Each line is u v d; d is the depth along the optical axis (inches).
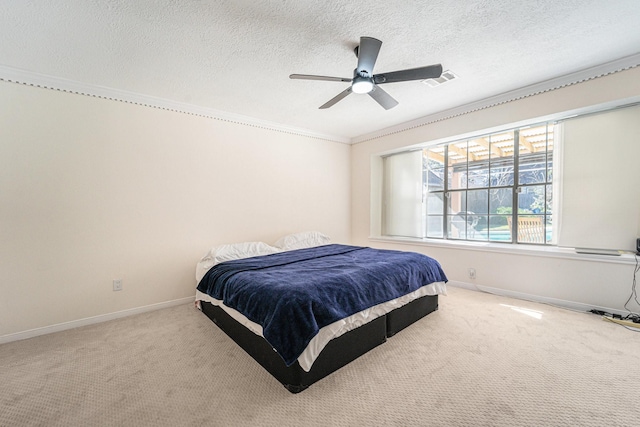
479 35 78.7
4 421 54.2
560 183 112.5
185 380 66.9
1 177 87.7
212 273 101.6
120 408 57.4
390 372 68.7
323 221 178.7
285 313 62.2
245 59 88.5
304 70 96.0
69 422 53.8
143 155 113.7
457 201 151.8
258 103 124.8
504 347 79.4
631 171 97.2
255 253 124.3
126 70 93.6
